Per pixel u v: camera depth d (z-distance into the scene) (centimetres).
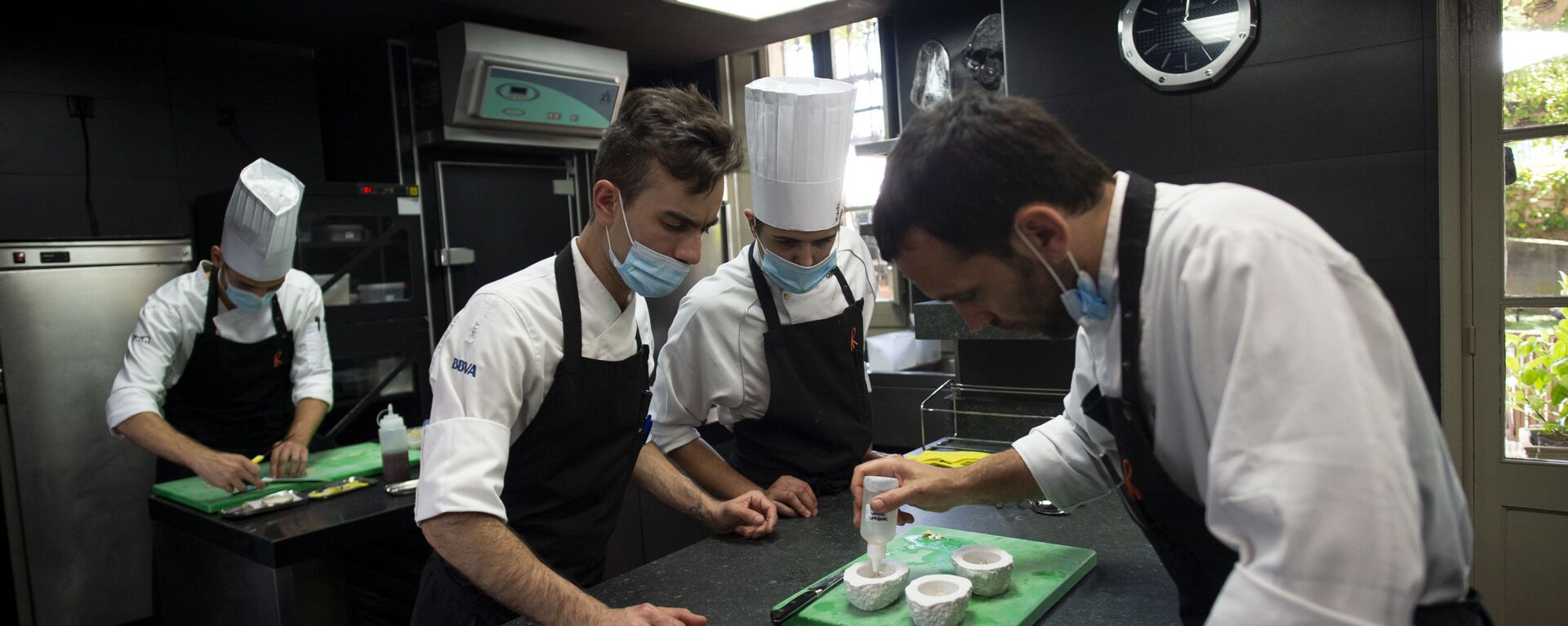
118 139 312
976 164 76
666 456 173
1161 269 74
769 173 150
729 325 168
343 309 311
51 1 287
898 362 351
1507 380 210
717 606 116
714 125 120
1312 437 60
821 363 173
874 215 85
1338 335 62
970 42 278
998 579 108
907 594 103
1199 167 229
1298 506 59
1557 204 201
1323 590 58
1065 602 111
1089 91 242
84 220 305
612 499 141
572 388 126
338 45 346
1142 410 82
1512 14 201
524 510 132
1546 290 205
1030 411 208
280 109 352
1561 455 209
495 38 314
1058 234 77
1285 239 66
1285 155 219
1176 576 93
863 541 139
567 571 135
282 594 179
